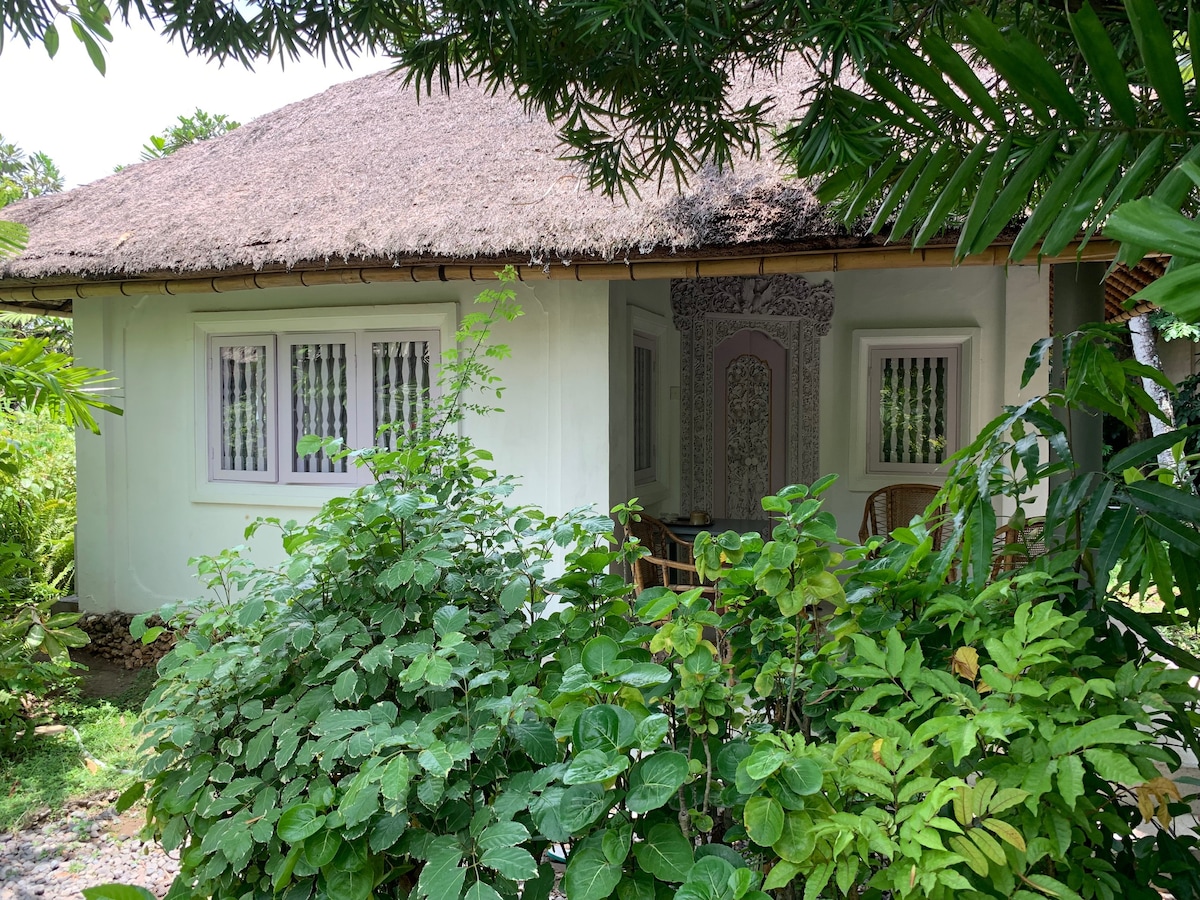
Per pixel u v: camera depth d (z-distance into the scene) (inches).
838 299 226.5
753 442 235.9
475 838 55.2
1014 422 63.3
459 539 82.0
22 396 140.6
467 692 64.5
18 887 107.2
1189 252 32.1
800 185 138.6
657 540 191.6
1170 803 56.6
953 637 60.9
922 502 209.6
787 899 55.0
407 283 200.7
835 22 60.2
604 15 64.5
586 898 47.7
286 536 78.0
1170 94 47.9
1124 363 60.7
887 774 46.5
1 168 473.7
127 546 225.5
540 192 170.7
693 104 90.4
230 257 175.0
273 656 73.4
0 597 157.5
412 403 201.9
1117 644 59.6
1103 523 60.1
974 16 52.9
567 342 183.6
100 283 192.5
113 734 155.5
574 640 72.2
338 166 215.8
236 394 217.5
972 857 41.9
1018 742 48.5
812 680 60.4
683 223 143.4
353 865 56.4
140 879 109.2
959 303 215.5
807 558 58.0
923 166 66.0
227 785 70.3
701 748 62.1
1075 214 52.5
